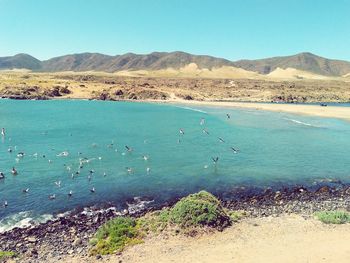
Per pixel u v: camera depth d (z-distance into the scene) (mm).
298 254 22969
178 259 22938
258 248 24172
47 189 40781
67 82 198250
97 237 27250
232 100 187375
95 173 47375
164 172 48125
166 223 28250
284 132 82438
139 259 23219
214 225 27516
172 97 185000
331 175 47844
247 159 55938
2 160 54188
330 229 27703
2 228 30219
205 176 46500
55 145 66188
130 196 38688
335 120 105750
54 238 28094
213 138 74188
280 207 35156
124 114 119062
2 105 138625
